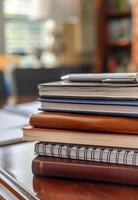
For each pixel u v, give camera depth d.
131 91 0.54
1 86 1.90
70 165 0.57
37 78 2.05
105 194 0.52
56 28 3.28
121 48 3.17
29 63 3.18
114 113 0.56
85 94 0.57
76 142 0.57
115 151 0.55
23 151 0.74
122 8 3.01
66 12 2.64
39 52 3.21
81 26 3.42
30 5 3.03
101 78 0.57
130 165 0.54
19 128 0.92
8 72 2.23
